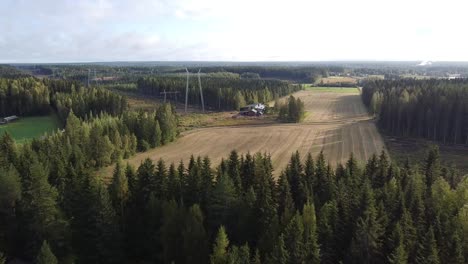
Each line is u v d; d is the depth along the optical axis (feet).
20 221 166.20
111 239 164.45
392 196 175.42
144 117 375.25
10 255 164.55
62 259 158.61
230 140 398.62
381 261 143.33
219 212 172.24
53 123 491.31
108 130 333.21
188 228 156.35
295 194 197.47
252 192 172.86
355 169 216.33
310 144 373.40
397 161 301.84
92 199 170.50
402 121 406.00
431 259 132.57
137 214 183.11
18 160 228.22
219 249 141.28
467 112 364.79
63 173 217.97
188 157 338.75
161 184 196.13
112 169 297.74
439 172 219.82
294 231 139.85
